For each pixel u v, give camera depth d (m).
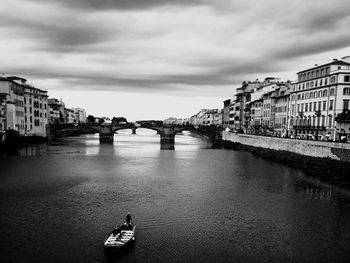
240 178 49.06
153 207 33.81
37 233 26.55
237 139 103.06
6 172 52.53
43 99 123.38
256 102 113.88
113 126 130.50
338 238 26.30
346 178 44.53
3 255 22.69
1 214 31.12
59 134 147.62
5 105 91.12
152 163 65.56
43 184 44.00
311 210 33.06
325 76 69.44
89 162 65.88
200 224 29.02
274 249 24.25
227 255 23.19
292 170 56.44
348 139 62.72
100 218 30.23
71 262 21.88
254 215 31.56
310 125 74.88
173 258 22.61
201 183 45.47
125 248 23.36
